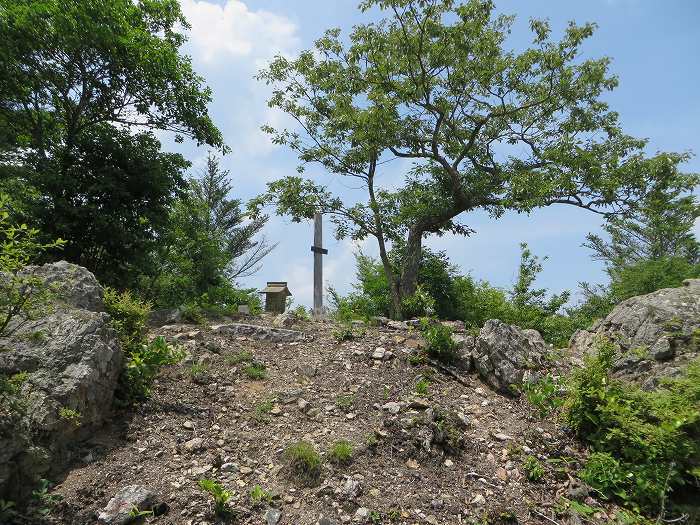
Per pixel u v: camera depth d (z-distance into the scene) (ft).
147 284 58.34
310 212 50.98
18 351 15.65
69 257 45.50
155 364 19.29
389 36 52.65
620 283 58.65
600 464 17.10
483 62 50.85
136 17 53.26
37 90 49.08
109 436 16.34
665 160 45.80
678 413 17.70
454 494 15.64
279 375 22.39
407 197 51.93
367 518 14.11
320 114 57.47
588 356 21.16
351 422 18.75
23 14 44.29
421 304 33.55
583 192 46.98
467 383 22.65
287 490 14.88
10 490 13.17
